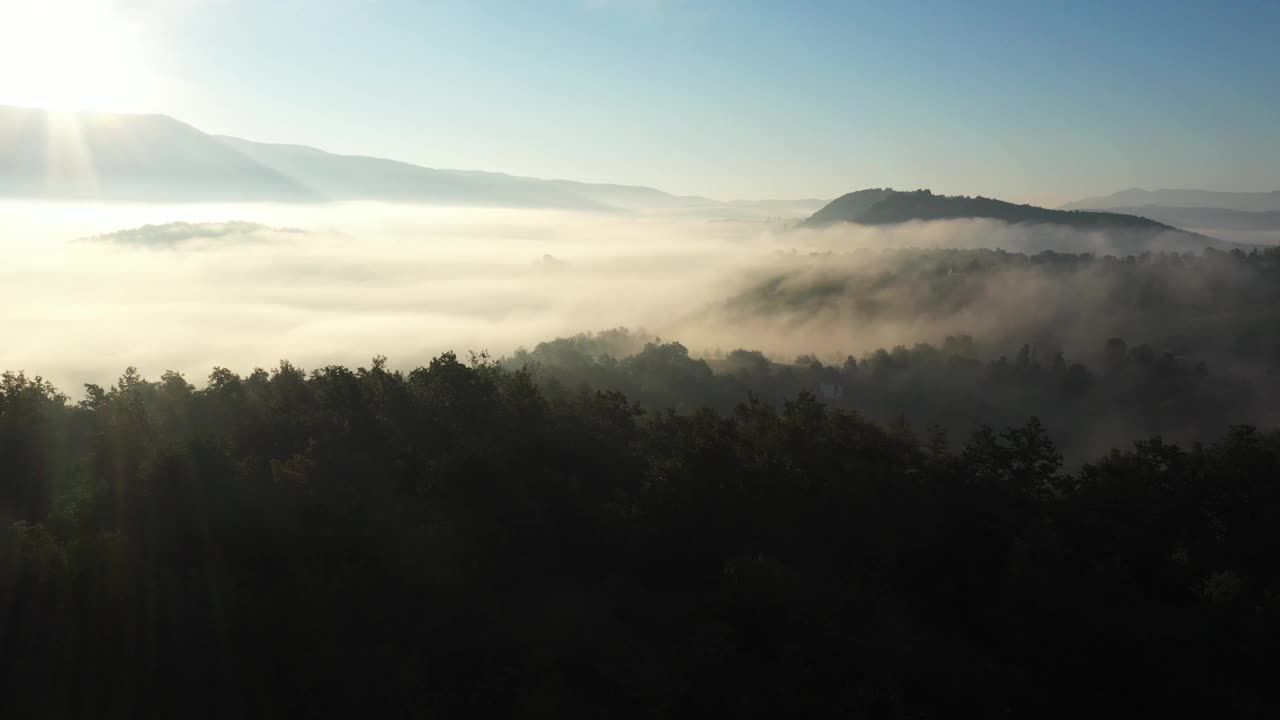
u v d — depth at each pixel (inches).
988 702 1163.9
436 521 1421.0
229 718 984.3
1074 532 1583.4
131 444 1518.2
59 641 1000.2
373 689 1058.7
